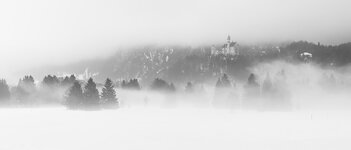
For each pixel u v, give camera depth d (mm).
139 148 26922
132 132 36250
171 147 27359
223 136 33656
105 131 37000
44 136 32844
